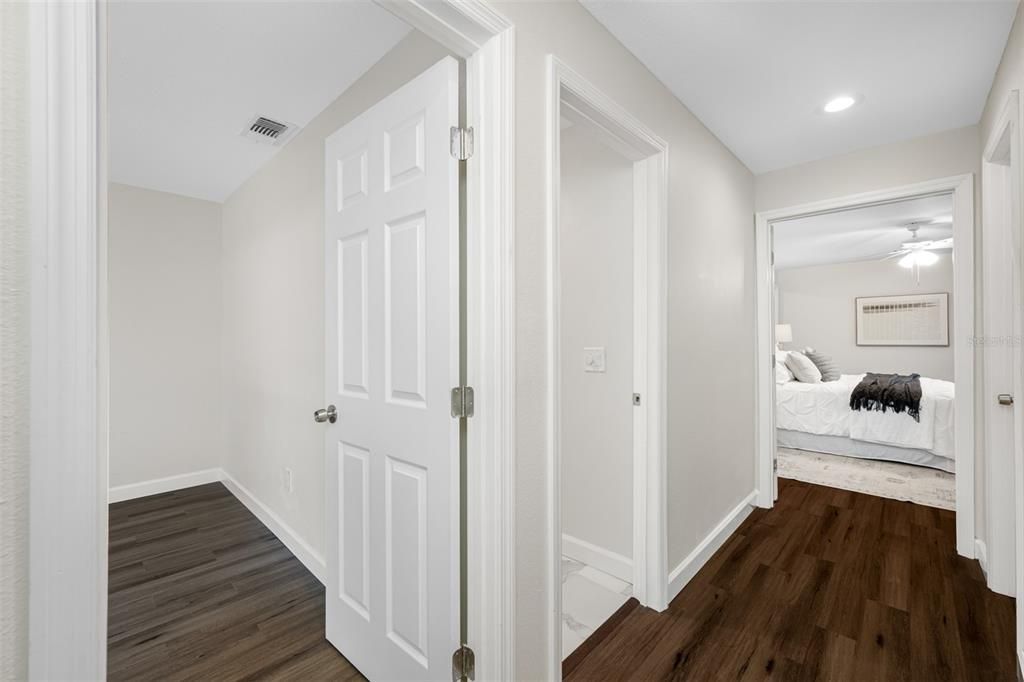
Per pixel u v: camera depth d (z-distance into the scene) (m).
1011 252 2.05
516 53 1.28
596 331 2.27
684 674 1.56
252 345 3.06
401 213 1.38
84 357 0.56
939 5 1.57
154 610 1.96
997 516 2.03
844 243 5.30
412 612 1.35
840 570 2.25
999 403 2.02
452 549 1.24
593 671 1.58
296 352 2.44
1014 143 1.61
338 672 1.59
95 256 0.57
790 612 1.91
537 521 1.34
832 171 2.82
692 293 2.28
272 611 1.95
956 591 2.04
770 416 3.10
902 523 2.82
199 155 2.75
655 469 1.96
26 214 0.53
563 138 2.39
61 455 0.55
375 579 1.49
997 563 2.03
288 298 2.53
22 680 0.54
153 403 3.45
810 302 6.82
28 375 0.53
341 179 1.65
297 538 2.43
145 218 3.41
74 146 0.55
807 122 2.39
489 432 1.22
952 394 3.93
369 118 1.51
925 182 2.52
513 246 1.24
